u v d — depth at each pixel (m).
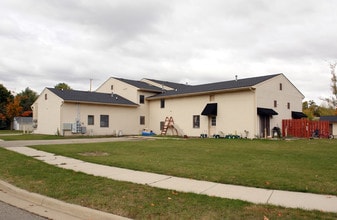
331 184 7.14
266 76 28.62
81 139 24.47
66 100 28.64
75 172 8.73
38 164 10.17
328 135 28.53
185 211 5.16
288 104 28.84
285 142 20.72
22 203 6.14
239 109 26.06
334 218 4.75
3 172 8.75
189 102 30.97
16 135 28.78
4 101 52.06
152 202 5.71
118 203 5.65
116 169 9.30
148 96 36.62
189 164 10.27
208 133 28.73
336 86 47.19
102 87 40.94
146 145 17.97
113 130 32.84
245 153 13.75
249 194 6.32
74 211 5.46
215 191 6.59
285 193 6.39
